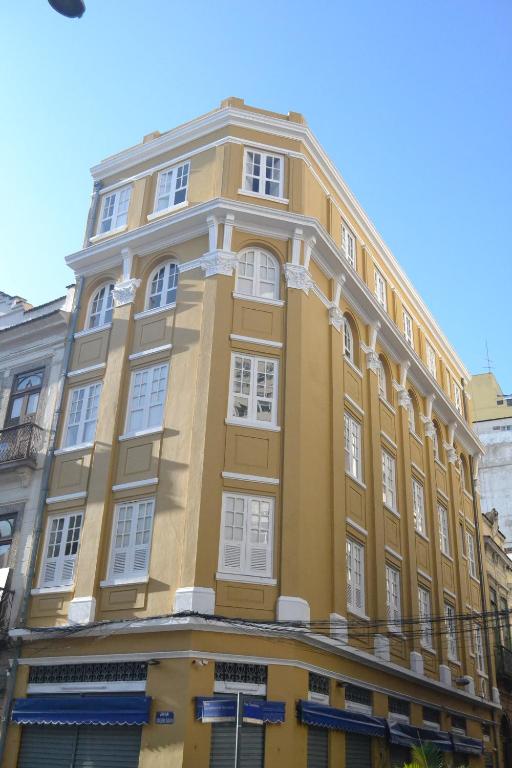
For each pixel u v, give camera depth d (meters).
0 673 19.02
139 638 17.14
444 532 30.33
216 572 17.33
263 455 18.92
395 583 24.08
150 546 18.16
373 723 20.00
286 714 16.58
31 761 17.56
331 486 20.67
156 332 21.11
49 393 22.94
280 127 23.36
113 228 24.11
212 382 19.14
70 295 24.28
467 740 26.77
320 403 21.14
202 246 21.52
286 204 22.34
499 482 50.03
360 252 26.88
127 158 24.77
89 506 19.53
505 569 39.19
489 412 55.12
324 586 19.27
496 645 33.88
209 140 23.36
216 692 16.28
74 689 17.64
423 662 24.66
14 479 21.89
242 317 20.31
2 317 26.19
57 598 19.08
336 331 22.86
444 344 34.69
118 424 20.31
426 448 29.55
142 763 15.73
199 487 17.97
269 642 17.08
